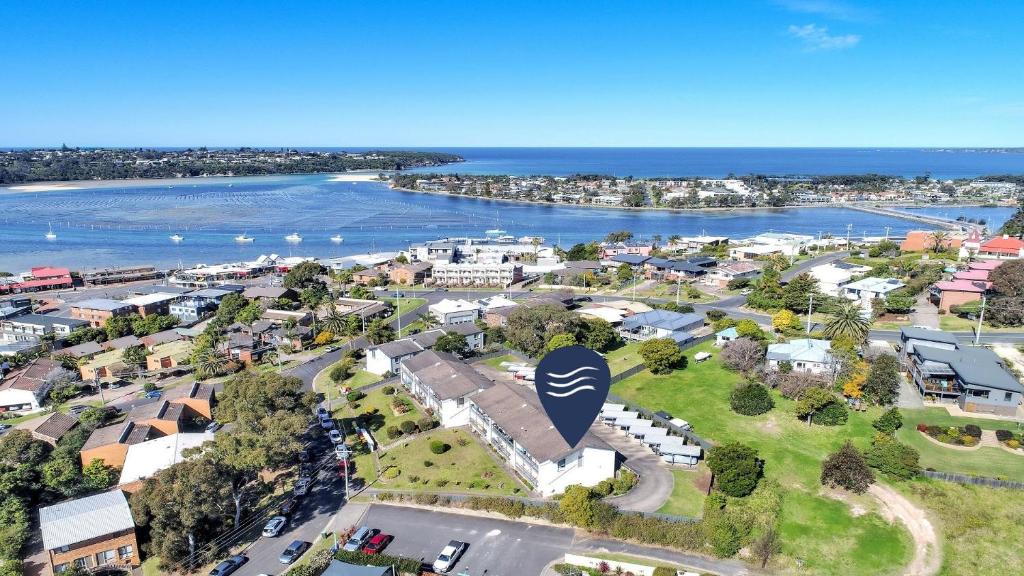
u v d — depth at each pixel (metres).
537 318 119.00
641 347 108.12
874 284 149.38
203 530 65.69
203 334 132.62
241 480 71.69
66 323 146.50
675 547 63.66
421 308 162.88
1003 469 73.75
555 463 71.88
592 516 65.94
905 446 76.38
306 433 90.31
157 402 97.12
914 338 102.75
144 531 64.88
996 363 93.19
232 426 92.88
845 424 86.38
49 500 73.38
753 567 61.12
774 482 74.00
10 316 155.75
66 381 112.25
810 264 196.75
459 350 116.75
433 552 63.44
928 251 199.50
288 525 68.50
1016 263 128.50
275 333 135.62
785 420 88.50
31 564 61.66
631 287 179.50
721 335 118.56
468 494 72.56
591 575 59.44
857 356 100.81
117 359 124.31
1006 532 64.44
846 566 61.19
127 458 77.88
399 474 77.94
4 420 100.06
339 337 138.00
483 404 86.12
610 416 89.88
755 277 177.00
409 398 100.88
